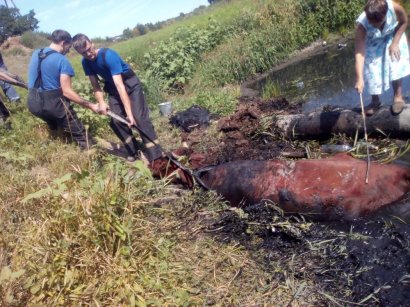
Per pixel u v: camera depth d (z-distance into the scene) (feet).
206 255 11.82
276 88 28.81
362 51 15.58
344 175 12.80
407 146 15.66
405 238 11.01
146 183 14.10
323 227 12.31
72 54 84.17
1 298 9.57
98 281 10.07
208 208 13.99
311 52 38.45
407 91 19.71
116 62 17.34
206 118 24.04
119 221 11.10
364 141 16.85
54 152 19.98
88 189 12.07
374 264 10.52
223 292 10.43
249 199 13.92
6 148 21.26
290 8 42.73
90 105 18.34
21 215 13.34
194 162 17.88
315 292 10.11
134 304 9.30
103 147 19.51
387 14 14.99
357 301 9.65
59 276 10.04
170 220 13.46
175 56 41.91
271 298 10.11
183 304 9.74
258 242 12.17
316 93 25.38
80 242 10.64
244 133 20.44
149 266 10.82
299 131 18.89
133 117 18.06
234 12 54.39
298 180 13.19
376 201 12.43
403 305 9.23
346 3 39.78
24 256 10.68
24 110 27.50
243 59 39.45
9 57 86.99
